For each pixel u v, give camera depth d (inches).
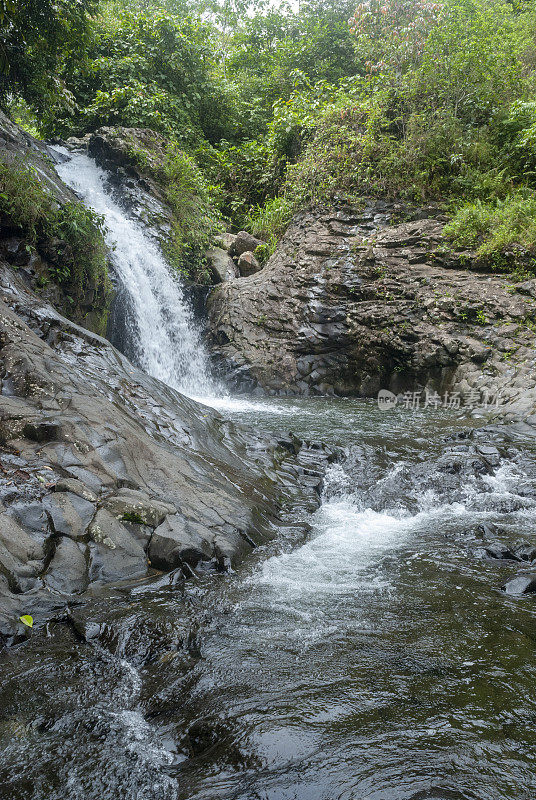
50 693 96.3
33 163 362.3
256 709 92.0
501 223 419.8
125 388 224.7
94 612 122.0
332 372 442.0
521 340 368.8
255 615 126.6
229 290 502.0
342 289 446.9
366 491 221.8
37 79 372.5
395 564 158.4
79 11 341.4
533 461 246.5
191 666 105.7
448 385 394.9
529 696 95.4
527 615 126.6
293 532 179.5
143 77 600.4
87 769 79.3
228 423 258.2
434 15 529.3
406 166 482.6
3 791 75.0
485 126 477.7
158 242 480.1
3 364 186.2
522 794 72.7
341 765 78.3
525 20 588.7
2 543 124.3
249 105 663.8
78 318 332.5
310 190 511.5
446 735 85.0
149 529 150.6
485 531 181.2
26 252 292.7
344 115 514.3
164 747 83.9
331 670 104.2
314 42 668.7
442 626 121.6
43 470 151.8
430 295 414.9
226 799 72.7
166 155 536.7
